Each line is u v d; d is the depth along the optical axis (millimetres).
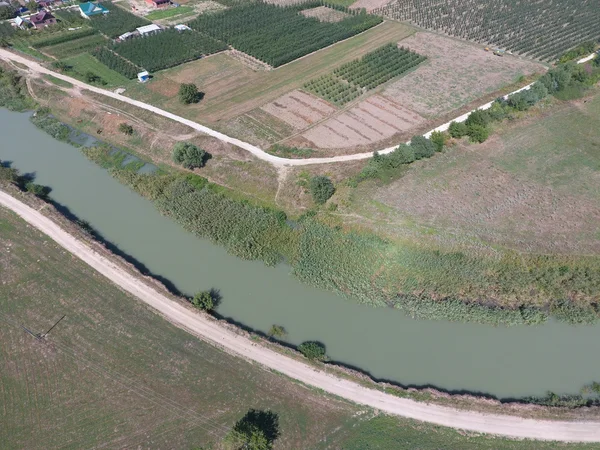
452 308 60469
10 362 56219
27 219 74375
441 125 92625
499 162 83312
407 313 60938
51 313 61438
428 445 48375
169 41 124312
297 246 69688
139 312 61156
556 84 99312
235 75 112000
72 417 51188
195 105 101000
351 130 92562
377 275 65375
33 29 132125
